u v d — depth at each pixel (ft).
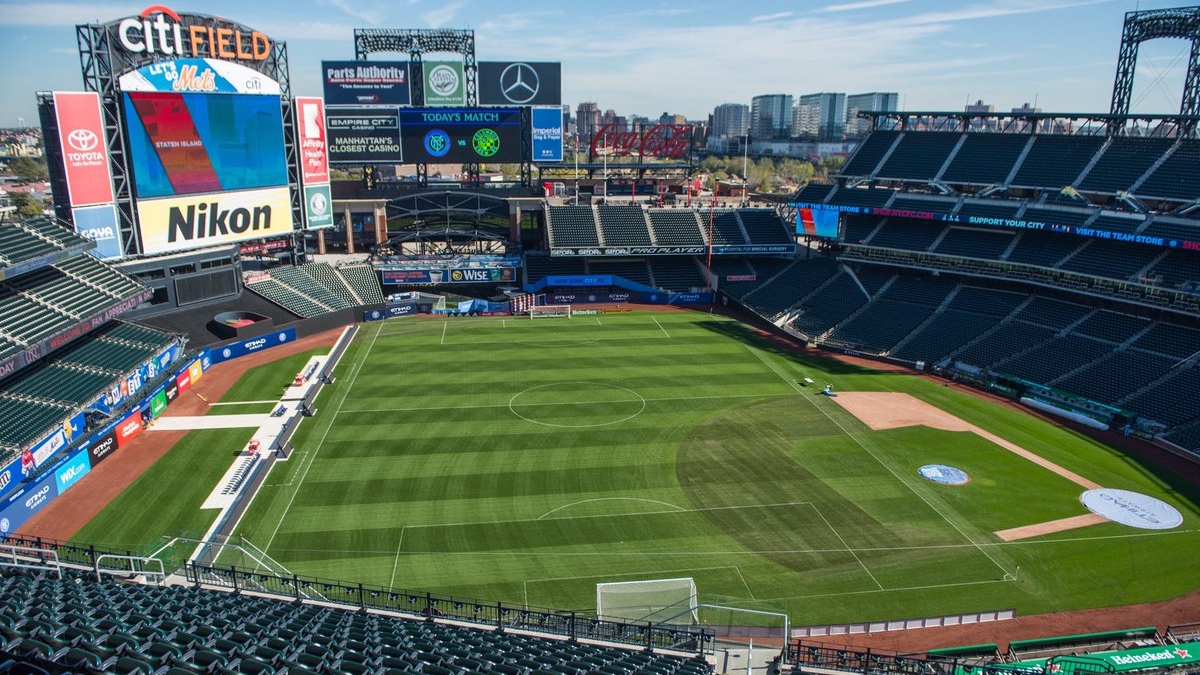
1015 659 114.93
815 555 144.56
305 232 333.62
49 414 175.22
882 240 322.14
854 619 125.49
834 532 152.56
